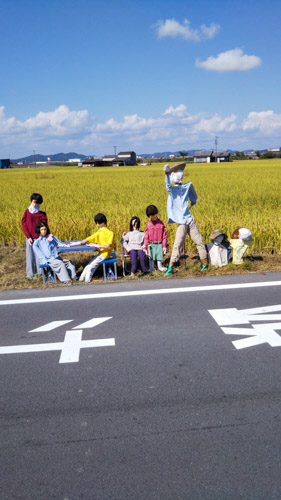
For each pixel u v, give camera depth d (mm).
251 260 7566
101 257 6625
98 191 22406
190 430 2918
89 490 2441
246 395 3316
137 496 2385
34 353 4164
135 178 36188
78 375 3713
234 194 17688
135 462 2639
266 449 2711
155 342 4289
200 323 4711
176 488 2428
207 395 3330
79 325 4789
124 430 2945
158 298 5609
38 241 6645
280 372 3648
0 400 3383
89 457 2699
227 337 4344
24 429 3008
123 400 3305
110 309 5262
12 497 2418
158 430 2932
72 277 6719
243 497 2350
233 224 9539
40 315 5176
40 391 3486
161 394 3365
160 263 7109
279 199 15977
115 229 9789
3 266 8000
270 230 8781
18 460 2703
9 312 5344
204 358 3924
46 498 2402
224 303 5309
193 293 5762
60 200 17766
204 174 38156
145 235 6973
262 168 51219
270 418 3025
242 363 3812
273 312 4949
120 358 3986
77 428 2990
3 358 4098
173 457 2666
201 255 6969
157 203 14281
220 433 2877
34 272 7090
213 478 2490
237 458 2641
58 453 2748
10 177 46438
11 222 10922
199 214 11383
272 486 2420
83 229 9953
